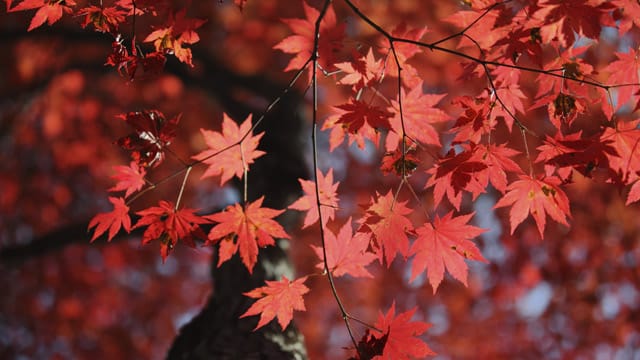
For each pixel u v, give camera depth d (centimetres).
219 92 595
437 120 251
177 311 1360
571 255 1225
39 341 1310
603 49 584
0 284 1250
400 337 239
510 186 243
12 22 720
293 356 424
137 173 246
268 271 466
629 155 231
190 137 1059
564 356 1307
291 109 575
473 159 238
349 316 236
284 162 535
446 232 239
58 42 868
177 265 1326
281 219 513
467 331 1334
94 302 1318
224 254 235
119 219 242
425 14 775
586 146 232
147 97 1043
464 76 269
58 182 1216
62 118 1104
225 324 435
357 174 1146
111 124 1127
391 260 242
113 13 251
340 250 245
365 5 702
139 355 1357
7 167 1166
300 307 237
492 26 247
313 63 218
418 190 1108
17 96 852
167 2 246
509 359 1338
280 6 825
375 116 233
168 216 237
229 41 830
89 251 1270
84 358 1338
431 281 243
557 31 224
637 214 1136
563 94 251
